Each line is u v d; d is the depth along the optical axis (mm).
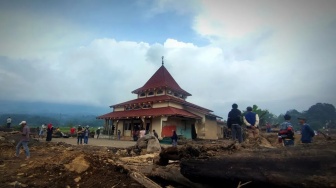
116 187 5117
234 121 8500
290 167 3494
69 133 36969
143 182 5051
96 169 5930
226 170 4145
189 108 36125
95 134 38000
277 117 94375
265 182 3613
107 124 39062
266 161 3805
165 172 5465
